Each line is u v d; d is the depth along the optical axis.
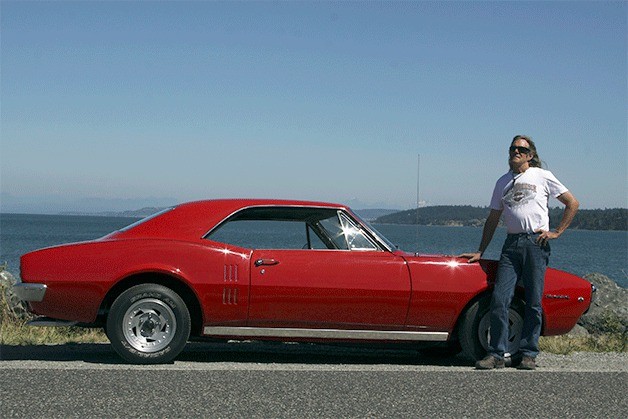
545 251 6.90
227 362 6.91
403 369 6.58
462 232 162.12
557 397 5.52
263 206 7.05
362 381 5.89
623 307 12.11
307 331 6.84
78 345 8.10
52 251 6.72
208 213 6.97
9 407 4.84
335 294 6.78
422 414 4.93
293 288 6.75
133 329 6.60
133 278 6.79
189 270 6.69
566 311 7.14
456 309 6.92
